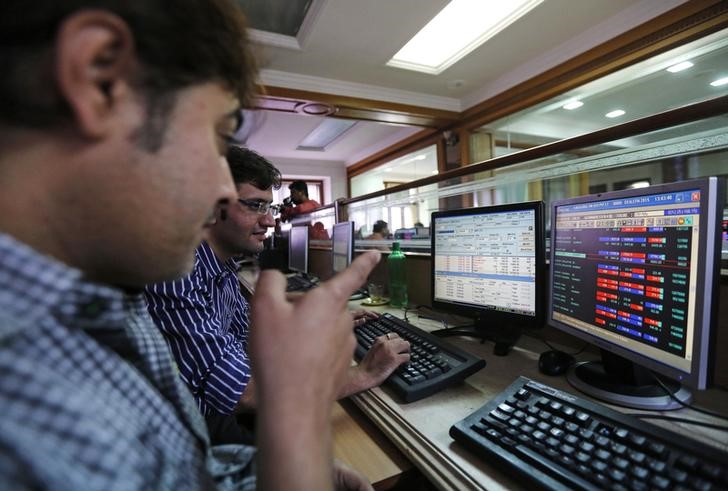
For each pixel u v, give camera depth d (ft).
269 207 4.94
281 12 9.41
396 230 7.00
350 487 1.73
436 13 9.19
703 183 1.62
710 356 1.62
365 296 5.57
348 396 2.39
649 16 9.29
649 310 1.91
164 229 0.93
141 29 0.78
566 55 11.21
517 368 2.64
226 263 4.41
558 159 3.35
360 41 10.44
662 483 1.23
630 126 2.43
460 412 2.07
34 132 0.78
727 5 8.13
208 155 0.97
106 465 0.73
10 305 0.73
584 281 2.40
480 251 3.29
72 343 0.87
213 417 2.53
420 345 2.83
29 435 0.65
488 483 1.47
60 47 0.73
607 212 2.20
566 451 1.45
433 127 16.97
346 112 14.33
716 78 10.30
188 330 2.59
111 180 0.84
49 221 0.83
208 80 0.93
